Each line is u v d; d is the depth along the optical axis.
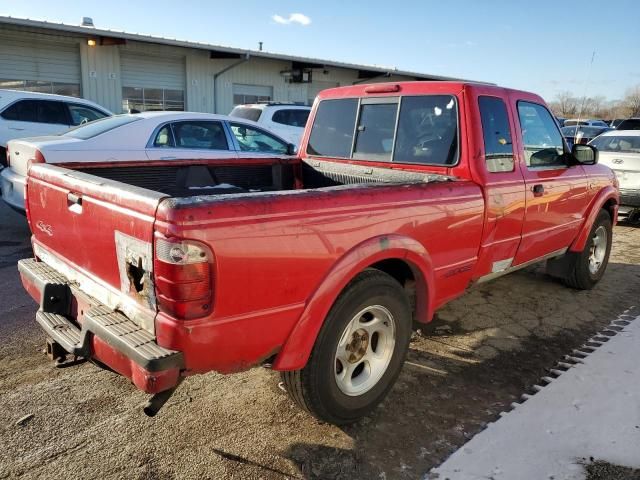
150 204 2.18
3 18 13.94
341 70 24.66
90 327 2.46
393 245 2.91
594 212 5.11
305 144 4.90
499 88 3.95
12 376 3.45
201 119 7.42
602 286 5.72
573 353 4.05
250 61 21.06
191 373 2.31
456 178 3.58
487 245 3.73
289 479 2.58
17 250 6.51
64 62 16.53
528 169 4.13
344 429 3.00
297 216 2.46
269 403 3.25
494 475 2.62
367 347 3.05
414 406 3.26
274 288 2.42
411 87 3.98
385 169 4.09
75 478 2.54
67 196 2.86
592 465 2.71
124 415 3.06
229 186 4.49
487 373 3.71
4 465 2.60
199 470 2.62
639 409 3.24
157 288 2.20
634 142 9.41
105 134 6.61
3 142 8.92
